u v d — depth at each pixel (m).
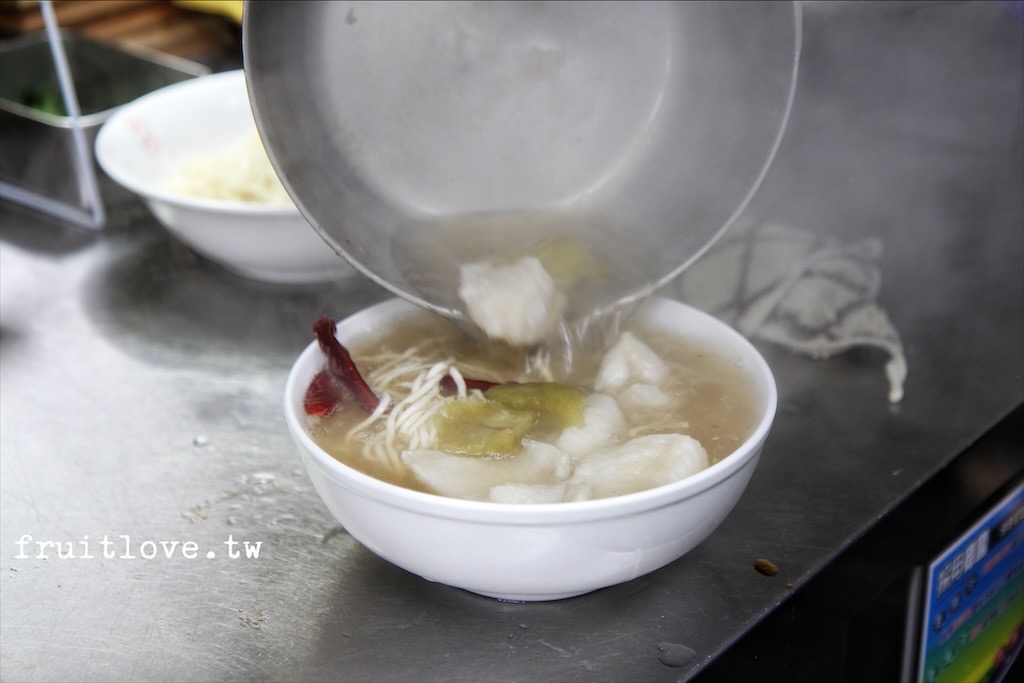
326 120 0.90
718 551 0.90
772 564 0.88
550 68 0.94
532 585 0.82
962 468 0.96
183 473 0.96
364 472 0.86
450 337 0.97
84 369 1.05
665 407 0.91
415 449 0.87
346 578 0.88
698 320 0.96
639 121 0.96
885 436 0.97
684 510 0.81
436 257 0.94
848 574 0.90
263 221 1.07
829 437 0.98
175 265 1.17
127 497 0.94
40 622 0.86
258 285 1.14
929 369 1.03
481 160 0.95
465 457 0.86
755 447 0.83
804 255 1.05
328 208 0.90
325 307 1.12
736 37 0.92
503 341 0.92
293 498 0.94
